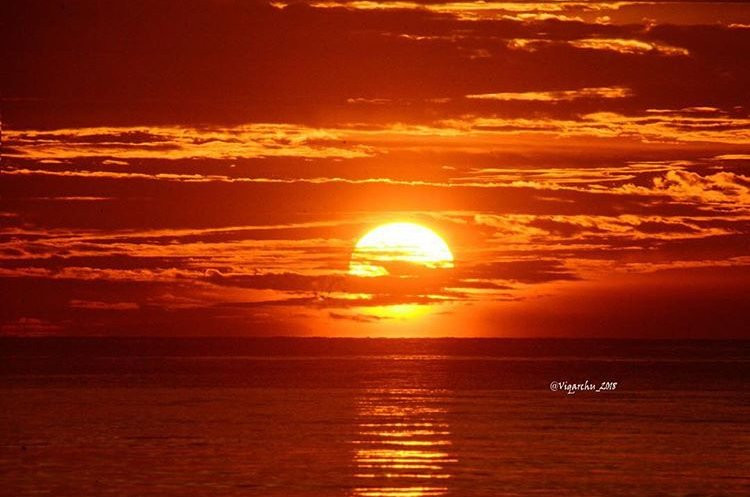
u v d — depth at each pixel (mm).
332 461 87375
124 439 100062
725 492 76500
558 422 115438
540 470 83875
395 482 78938
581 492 76125
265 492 75500
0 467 84562
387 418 118625
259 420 116250
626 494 75625
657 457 90312
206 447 95000
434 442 98375
